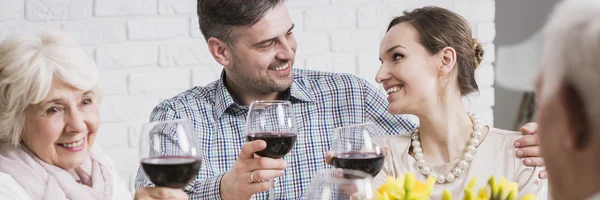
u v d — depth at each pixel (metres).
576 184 0.76
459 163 1.84
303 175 2.22
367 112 2.31
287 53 2.12
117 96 2.68
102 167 1.88
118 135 2.69
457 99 1.87
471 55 1.86
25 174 1.64
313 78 2.34
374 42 2.95
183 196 1.46
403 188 1.29
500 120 3.38
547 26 0.77
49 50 1.57
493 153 1.85
